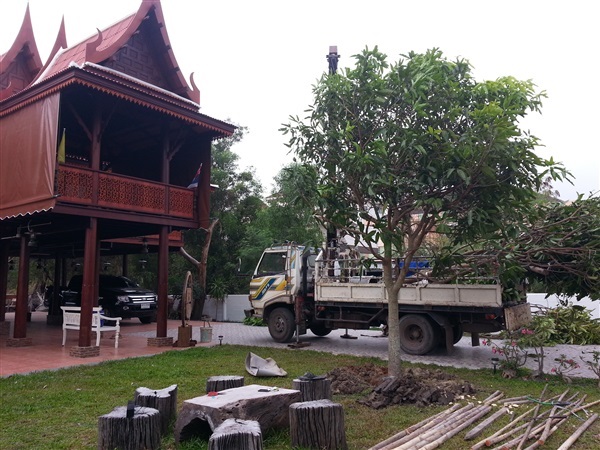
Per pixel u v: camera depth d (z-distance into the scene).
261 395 5.17
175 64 13.38
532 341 8.38
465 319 10.88
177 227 13.84
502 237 7.50
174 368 9.22
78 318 11.54
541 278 9.41
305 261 13.38
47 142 10.41
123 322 19.78
